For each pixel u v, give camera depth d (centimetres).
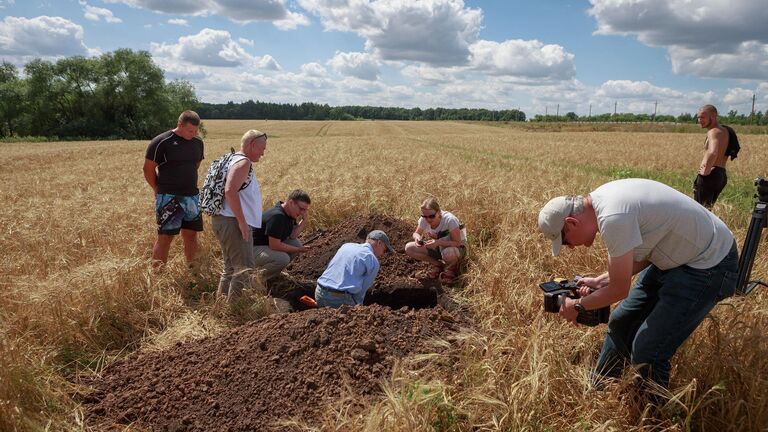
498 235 652
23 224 708
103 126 6028
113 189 1192
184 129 547
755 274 414
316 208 830
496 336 356
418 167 1356
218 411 300
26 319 389
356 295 476
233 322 456
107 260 485
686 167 1753
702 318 265
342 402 271
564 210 269
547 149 2748
